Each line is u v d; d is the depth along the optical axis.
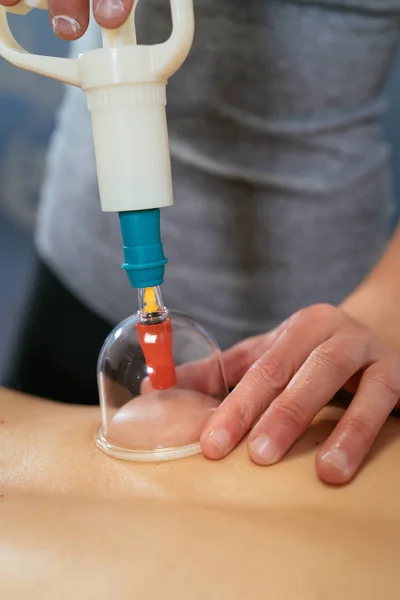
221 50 0.87
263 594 0.37
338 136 0.95
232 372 0.70
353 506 0.46
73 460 0.55
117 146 0.50
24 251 1.75
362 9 0.89
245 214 0.94
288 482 0.49
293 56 0.89
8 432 0.62
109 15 0.48
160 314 0.57
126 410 0.58
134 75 0.48
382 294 0.73
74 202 1.00
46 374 1.08
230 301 0.98
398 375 0.57
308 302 1.01
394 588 0.37
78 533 0.44
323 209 0.97
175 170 0.93
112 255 0.98
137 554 0.41
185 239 0.96
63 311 1.06
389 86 1.37
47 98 1.66
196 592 0.38
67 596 0.39
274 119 0.91
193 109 0.90
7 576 0.41
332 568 0.39
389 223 1.09
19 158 1.70
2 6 0.53
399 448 0.52
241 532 0.43
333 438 0.50
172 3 0.47
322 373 0.55
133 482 0.51
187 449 0.55
